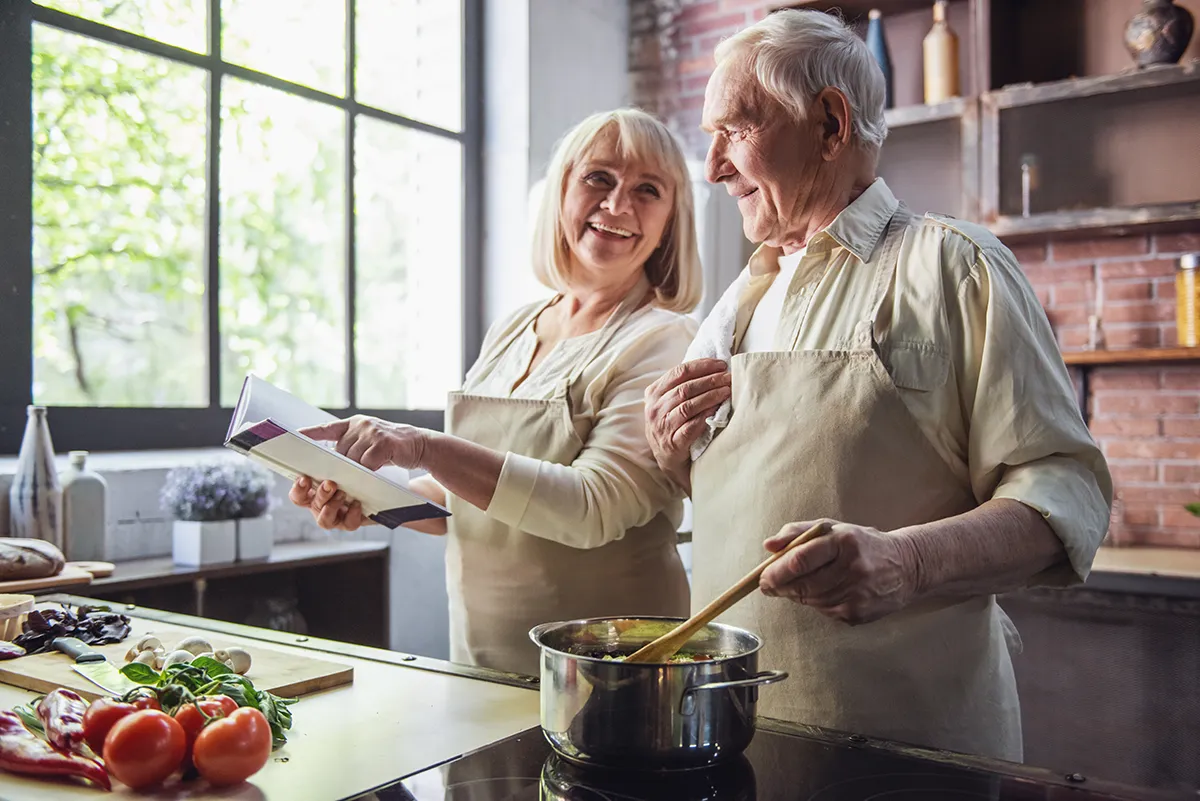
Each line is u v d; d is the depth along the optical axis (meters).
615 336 1.63
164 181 2.50
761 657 1.21
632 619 0.99
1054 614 2.40
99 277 2.39
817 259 1.26
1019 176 2.73
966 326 1.15
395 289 3.10
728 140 1.29
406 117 3.08
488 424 1.62
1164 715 2.27
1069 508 1.06
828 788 0.80
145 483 2.28
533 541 1.57
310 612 2.58
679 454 1.35
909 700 1.15
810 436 1.19
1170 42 2.59
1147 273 2.78
